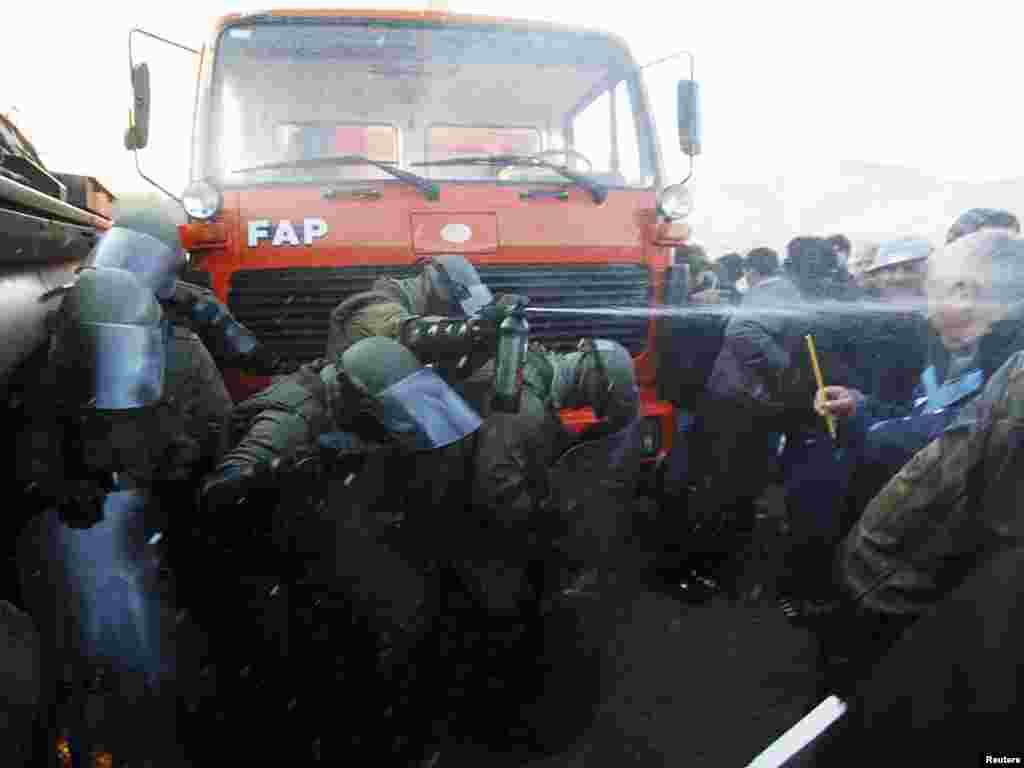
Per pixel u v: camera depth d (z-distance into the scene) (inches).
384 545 91.0
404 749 91.9
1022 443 50.6
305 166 149.3
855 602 58.9
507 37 160.9
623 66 165.2
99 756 74.0
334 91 155.4
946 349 100.4
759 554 149.7
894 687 57.2
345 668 91.7
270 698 90.8
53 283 99.7
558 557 107.3
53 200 103.1
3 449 81.8
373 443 89.0
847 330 131.7
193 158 147.6
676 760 93.7
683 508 140.2
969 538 53.7
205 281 140.0
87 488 76.7
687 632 124.1
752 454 140.8
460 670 97.1
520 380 92.5
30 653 62.4
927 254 132.0
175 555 91.6
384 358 86.7
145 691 77.7
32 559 78.2
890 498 57.2
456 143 161.5
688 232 153.3
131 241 93.0
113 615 77.7
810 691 107.1
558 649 99.8
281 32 153.2
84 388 73.3
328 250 141.1
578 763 93.9
